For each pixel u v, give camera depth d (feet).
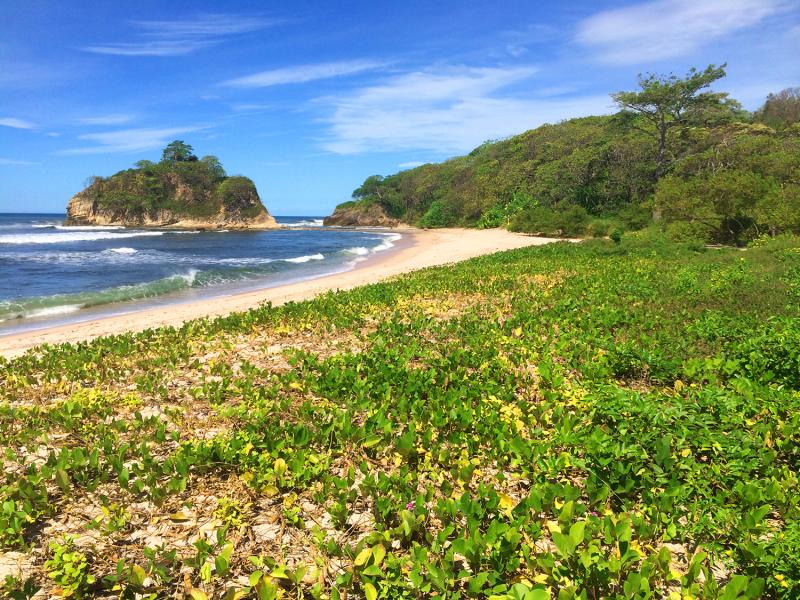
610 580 10.35
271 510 13.85
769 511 12.79
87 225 336.29
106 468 15.52
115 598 10.85
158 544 12.52
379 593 10.45
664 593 10.85
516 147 246.06
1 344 35.88
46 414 19.72
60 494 14.58
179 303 54.85
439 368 23.86
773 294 37.99
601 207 169.17
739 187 88.63
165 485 14.17
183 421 19.15
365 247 142.82
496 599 9.59
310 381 22.48
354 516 13.53
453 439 16.63
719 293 40.22
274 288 63.72
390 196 333.21
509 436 16.52
